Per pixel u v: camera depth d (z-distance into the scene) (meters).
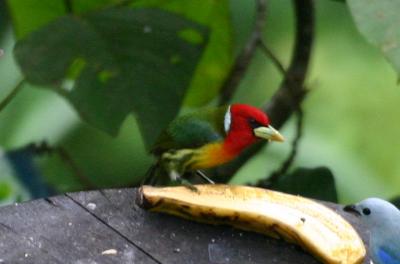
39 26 12.37
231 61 12.77
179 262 9.59
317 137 13.19
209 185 10.34
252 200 10.13
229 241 9.93
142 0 12.60
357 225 10.46
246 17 12.99
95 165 12.58
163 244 9.78
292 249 9.91
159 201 9.97
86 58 11.78
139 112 11.94
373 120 13.29
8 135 12.35
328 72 13.28
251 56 12.65
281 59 13.55
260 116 10.62
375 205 10.11
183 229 10.01
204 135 10.69
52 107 12.45
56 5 12.64
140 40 11.93
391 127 13.30
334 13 13.03
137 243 9.77
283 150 13.08
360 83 13.27
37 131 12.34
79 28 11.81
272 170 12.88
